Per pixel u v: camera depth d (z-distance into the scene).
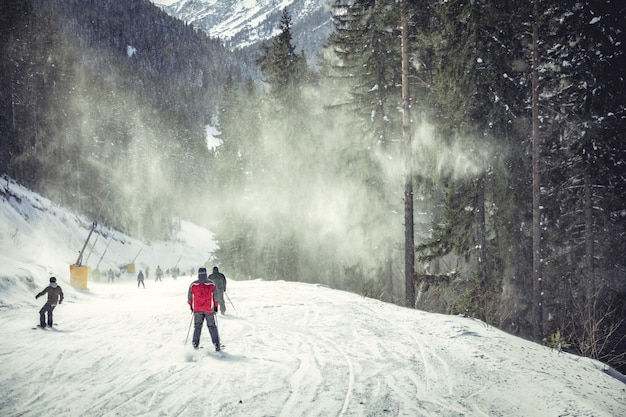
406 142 17.03
